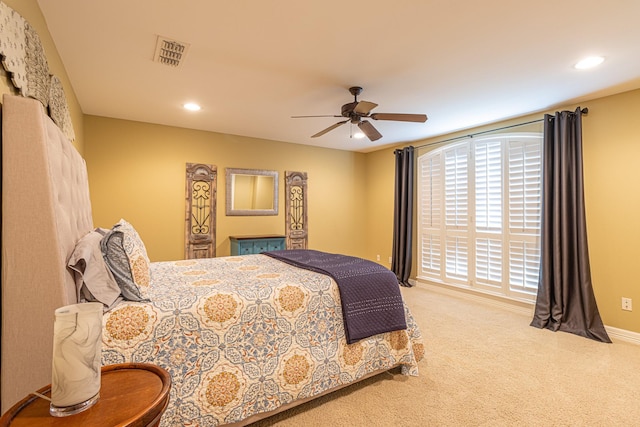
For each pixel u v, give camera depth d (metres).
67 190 1.61
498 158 4.10
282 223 5.28
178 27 2.01
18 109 1.23
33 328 1.20
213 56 2.38
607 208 3.19
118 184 4.03
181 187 4.43
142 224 4.18
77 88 2.99
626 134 3.07
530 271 3.79
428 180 5.04
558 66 2.54
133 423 0.83
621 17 1.89
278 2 1.77
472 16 1.89
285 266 2.70
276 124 4.24
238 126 4.36
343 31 2.06
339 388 2.20
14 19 1.33
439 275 4.88
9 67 1.27
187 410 1.60
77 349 0.89
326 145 5.59
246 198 4.93
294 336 1.97
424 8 1.81
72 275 1.43
